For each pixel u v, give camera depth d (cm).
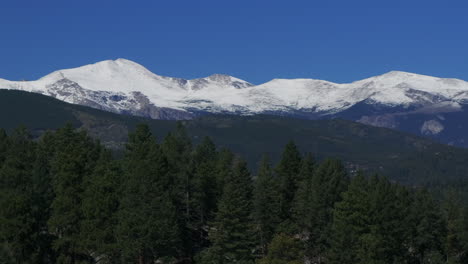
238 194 11625
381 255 10638
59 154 11725
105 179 10700
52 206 10675
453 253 12406
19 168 11550
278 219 12125
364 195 11175
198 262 11450
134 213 10300
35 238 10175
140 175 10731
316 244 11881
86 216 10350
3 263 8750
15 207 10012
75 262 10506
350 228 10881
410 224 11812
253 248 12050
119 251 10512
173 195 11281
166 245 10594
